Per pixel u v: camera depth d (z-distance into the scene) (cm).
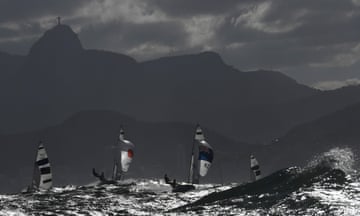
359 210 8256
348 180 10744
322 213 8219
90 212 10831
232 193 11156
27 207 11719
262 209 8962
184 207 10550
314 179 11094
